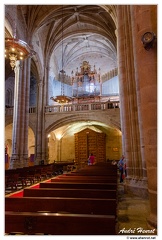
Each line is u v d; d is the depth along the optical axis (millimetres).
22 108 16000
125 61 9344
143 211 5148
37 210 3482
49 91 23516
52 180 6320
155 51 3334
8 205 3557
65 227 2586
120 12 10094
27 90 16812
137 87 6938
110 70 27719
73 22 22328
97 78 27641
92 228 2500
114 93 26141
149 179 3139
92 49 28297
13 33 15430
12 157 14922
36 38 20422
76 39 25703
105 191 4145
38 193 4367
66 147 24844
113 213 3277
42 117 20781
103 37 23859
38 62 20953
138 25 3631
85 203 3385
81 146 24172
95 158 23453
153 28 3428
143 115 3367
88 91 27297
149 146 3154
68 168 20031
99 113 19312
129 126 8492
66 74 29016
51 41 22812
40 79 21672
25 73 16625
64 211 3414
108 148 23734
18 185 11055
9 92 25891
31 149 24375
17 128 15453
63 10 20016
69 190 4270
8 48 9703
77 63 29250
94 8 19969
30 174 11305
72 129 24781
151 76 3305
